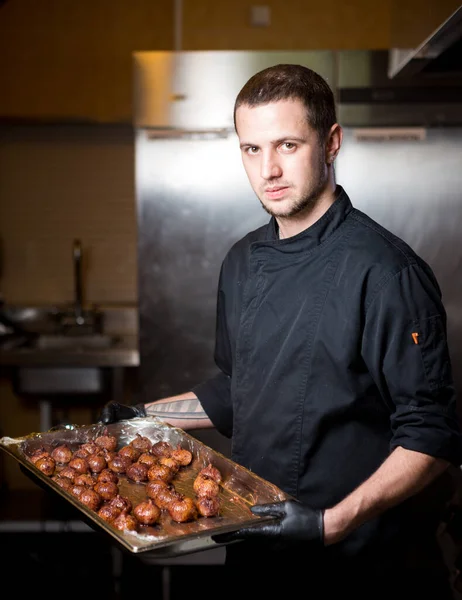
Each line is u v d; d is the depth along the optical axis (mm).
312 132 1360
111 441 1646
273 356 1509
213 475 1498
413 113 3107
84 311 3814
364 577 1501
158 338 3303
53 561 3166
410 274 1371
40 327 3926
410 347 1346
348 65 3086
